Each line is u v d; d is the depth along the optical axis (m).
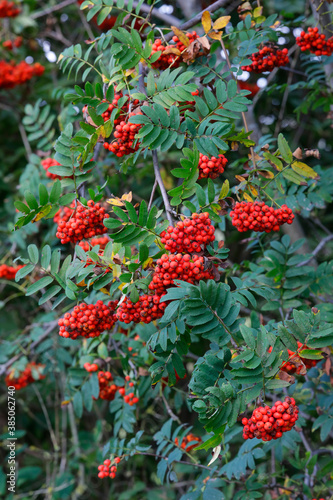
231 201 1.40
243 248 2.32
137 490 2.32
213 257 1.35
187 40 1.48
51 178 1.87
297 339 1.30
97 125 1.44
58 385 2.40
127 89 1.47
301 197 1.73
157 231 1.36
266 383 1.29
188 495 1.63
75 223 1.41
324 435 1.60
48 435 2.96
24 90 2.45
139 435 1.63
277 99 2.44
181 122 1.43
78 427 2.69
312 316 1.31
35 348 2.04
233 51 1.88
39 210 1.41
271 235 2.11
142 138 1.38
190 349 2.05
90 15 1.54
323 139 2.64
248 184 1.45
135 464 2.46
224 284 1.36
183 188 1.37
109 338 1.76
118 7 1.53
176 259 1.32
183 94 1.39
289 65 2.34
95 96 1.43
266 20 1.63
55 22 2.48
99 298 1.72
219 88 1.42
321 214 2.47
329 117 1.91
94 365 1.73
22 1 2.39
